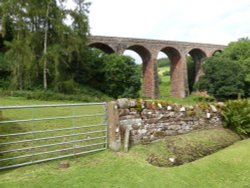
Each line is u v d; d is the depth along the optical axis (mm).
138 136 8828
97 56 43125
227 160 7941
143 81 51688
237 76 48875
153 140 9188
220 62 49688
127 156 7738
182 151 8750
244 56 54938
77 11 33156
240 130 11273
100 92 40000
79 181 6148
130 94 42344
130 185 6195
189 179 6781
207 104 11516
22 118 13711
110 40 45031
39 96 27453
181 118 10211
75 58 37312
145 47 48125
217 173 7207
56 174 6395
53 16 30781
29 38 28750
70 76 33781
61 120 12773
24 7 29031
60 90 31422
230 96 49312
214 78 49406
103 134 9977
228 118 11539
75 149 8211
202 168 7402
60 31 30125
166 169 7203
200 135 10219
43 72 31172
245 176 7121
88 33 34750
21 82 29703
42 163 7062
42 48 30859
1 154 7617
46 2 29906
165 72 88000
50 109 17828
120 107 8500
